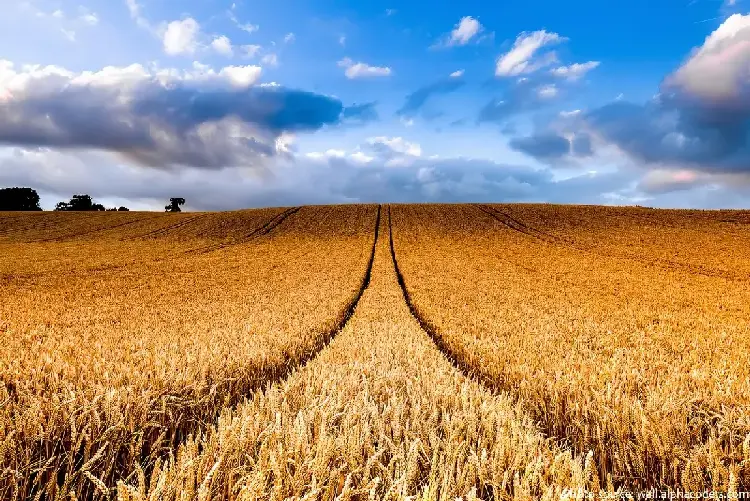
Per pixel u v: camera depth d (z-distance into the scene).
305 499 2.07
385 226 56.81
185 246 44.47
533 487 2.52
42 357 6.30
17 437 3.16
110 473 3.12
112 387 4.40
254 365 6.73
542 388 5.47
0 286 21.61
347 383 4.68
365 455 2.99
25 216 66.69
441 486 2.48
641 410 4.01
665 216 57.56
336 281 22.39
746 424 3.73
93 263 31.89
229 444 2.75
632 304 16.44
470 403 4.01
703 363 7.21
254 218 63.72
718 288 21.78
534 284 22.22
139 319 12.38
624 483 3.45
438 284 21.39
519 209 68.19
